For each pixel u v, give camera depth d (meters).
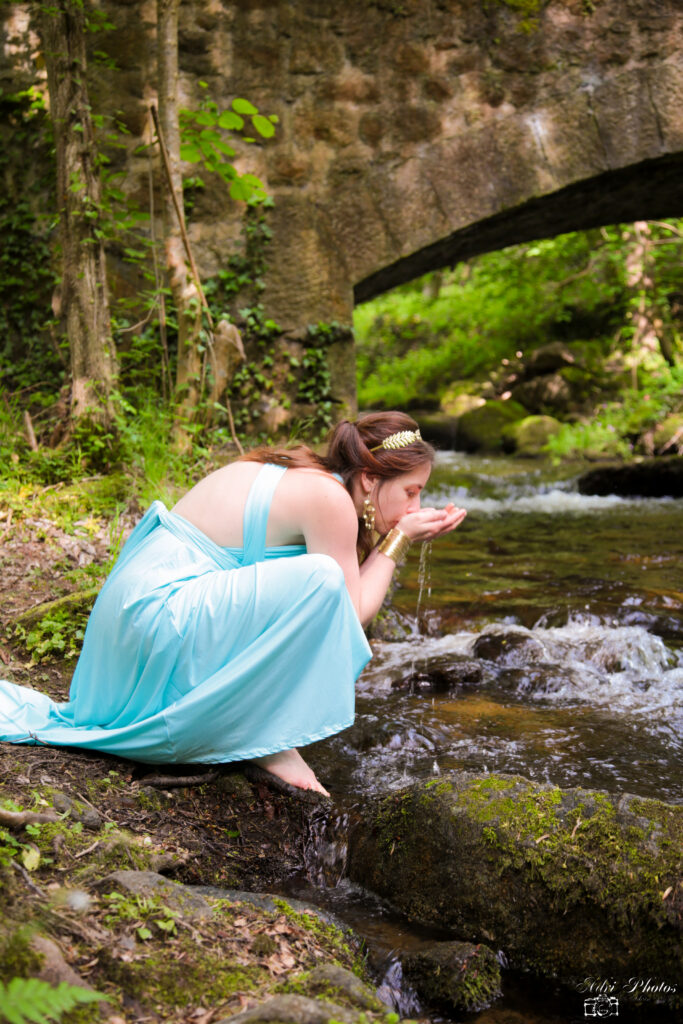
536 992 1.75
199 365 5.51
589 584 4.70
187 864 1.92
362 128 6.91
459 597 4.49
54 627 3.01
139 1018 1.33
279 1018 1.27
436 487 8.58
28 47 6.64
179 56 6.77
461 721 3.01
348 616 2.14
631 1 6.67
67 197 5.09
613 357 13.36
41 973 1.32
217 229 6.91
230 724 2.13
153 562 2.22
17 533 3.95
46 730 2.29
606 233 13.54
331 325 6.98
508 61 6.83
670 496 8.45
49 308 6.82
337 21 6.81
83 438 5.00
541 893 1.81
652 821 1.83
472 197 6.96
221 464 5.06
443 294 20.34
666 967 1.71
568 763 2.64
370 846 2.11
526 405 13.21
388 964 1.76
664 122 6.74
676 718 3.05
